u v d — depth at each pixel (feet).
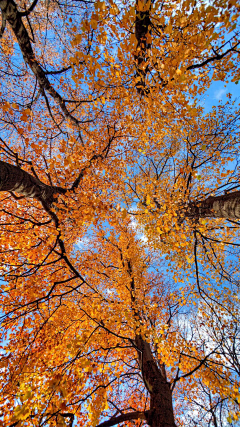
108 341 16.85
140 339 16.92
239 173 16.19
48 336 15.53
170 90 12.01
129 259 25.29
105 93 15.06
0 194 18.38
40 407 10.16
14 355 13.23
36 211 19.94
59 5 17.04
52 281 17.51
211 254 21.95
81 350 11.46
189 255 19.69
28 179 11.08
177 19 9.73
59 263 18.19
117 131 21.11
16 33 14.56
